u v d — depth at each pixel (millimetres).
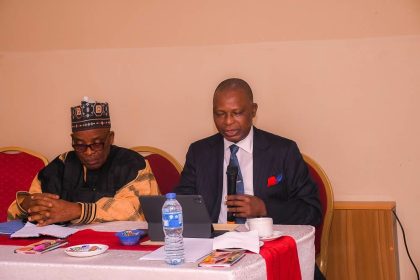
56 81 4113
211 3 3797
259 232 2158
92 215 2658
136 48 3957
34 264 1905
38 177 3014
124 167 2947
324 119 3621
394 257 3279
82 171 2975
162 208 2033
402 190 3506
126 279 1808
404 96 3490
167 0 3879
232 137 2904
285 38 3670
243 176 2951
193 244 2090
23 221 2707
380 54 3520
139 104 3961
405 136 3494
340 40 3578
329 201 3195
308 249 2275
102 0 4000
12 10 4156
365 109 3553
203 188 2988
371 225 3314
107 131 2914
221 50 3795
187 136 3881
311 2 3605
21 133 4164
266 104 3711
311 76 3633
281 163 2928
